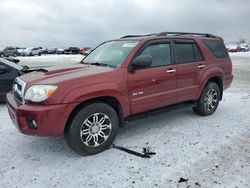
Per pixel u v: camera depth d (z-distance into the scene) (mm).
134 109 3967
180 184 2873
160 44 4355
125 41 4457
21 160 3500
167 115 5422
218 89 5461
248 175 3037
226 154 3574
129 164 3346
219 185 2840
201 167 3230
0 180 3014
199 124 4844
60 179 3029
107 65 4051
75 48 54781
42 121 3154
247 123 4906
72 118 3385
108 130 3723
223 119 5152
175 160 3424
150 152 3646
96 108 3523
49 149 3838
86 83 3402
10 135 4387
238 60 24156
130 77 3818
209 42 5309
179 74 4512
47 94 3178
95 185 2898
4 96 6387
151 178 3010
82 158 3541
